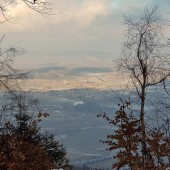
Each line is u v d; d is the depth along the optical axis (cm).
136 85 1427
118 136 1061
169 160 1037
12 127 1080
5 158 975
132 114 1112
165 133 1077
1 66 899
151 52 1520
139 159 1019
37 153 1066
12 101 991
